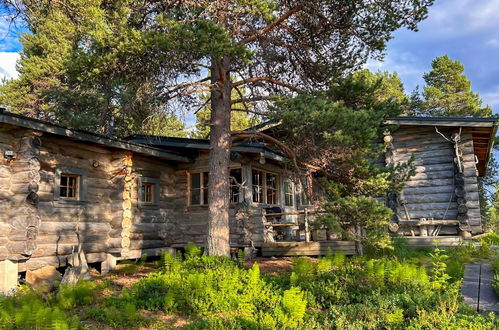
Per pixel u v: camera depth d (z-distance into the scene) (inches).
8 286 329.1
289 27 399.9
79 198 417.1
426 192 535.2
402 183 410.3
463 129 520.7
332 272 323.0
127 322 243.3
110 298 296.4
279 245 485.1
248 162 519.2
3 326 211.2
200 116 853.8
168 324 246.1
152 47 319.0
